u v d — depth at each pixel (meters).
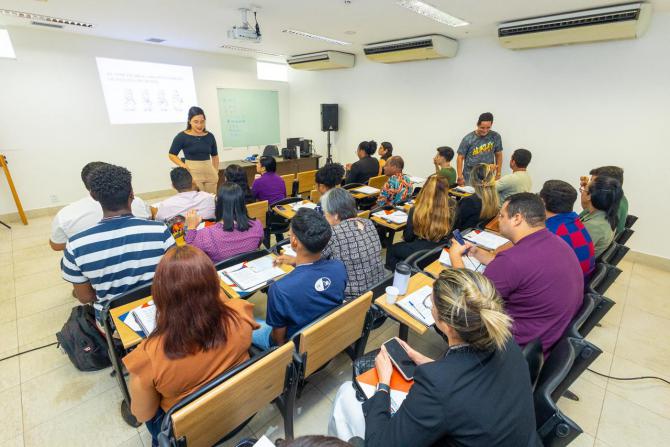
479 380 0.74
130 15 3.54
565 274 1.27
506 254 1.35
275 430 1.59
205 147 3.89
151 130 5.52
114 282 1.48
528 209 1.36
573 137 3.84
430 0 2.97
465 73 4.62
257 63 6.74
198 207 2.49
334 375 1.93
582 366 1.10
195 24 3.92
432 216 2.26
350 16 3.53
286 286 1.29
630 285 3.06
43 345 2.14
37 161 4.55
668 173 3.31
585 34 3.24
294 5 3.18
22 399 1.75
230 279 1.70
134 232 1.45
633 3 2.93
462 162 4.43
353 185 3.90
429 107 5.16
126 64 5.06
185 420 0.87
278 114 7.39
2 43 4.08
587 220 2.07
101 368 1.94
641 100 3.34
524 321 1.33
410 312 1.44
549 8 3.15
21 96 4.29
